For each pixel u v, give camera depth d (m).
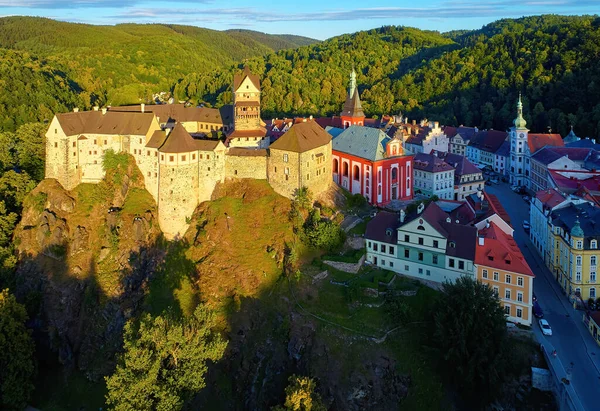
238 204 136.62
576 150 188.25
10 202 156.38
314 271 117.88
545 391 92.56
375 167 145.12
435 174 168.25
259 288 118.19
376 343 102.50
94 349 121.75
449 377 96.50
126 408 79.94
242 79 160.38
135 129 143.88
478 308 93.56
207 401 104.88
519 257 104.62
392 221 122.88
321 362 102.25
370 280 114.56
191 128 189.38
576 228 108.69
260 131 163.88
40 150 179.25
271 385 103.25
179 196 135.50
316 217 128.12
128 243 133.75
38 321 127.56
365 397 98.12
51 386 118.12
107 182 144.38
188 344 87.25
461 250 109.44
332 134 175.12
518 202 183.38
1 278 136.75
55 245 136.38
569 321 104.44
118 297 127.19
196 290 122.94
